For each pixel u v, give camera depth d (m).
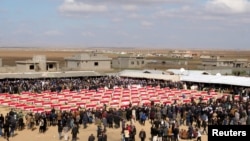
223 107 60.62
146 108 60.88
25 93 84.75
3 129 50.12
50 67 135.75
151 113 57.19
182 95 84.62
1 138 48.78
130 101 75.38
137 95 83.75
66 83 100.25
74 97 79.62
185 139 48.38
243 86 101.19
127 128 44.88
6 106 72.19
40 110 64.12
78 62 141.38
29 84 95.50
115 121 55.16
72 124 51.59
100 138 40.81
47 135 50.94
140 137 44.38
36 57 134.00
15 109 67.88
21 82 99.69
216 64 171.75
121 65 167.75
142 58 174.62
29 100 75.06
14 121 51.62
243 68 157.88
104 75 126.81
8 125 47.78
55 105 68.69
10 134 50.09
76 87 93.44
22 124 54.44
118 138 48.78
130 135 43.84
